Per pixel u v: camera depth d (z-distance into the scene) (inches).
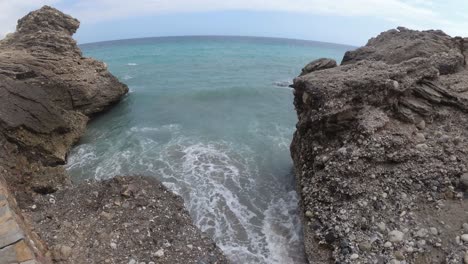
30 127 504.1
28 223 308.5
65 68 758.5
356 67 428.8
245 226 379.9
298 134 468.8
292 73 1487.5
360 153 341.4
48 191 422.3
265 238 360.8
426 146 344.5
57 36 815.1
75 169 522.3
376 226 302.2
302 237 361.1
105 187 400.8
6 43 799.1
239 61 1863.9
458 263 257.9
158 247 313.6
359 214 315.6
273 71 1531.7
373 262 278.8
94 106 797.9
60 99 711.1
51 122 552.1
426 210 303.7
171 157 555.2
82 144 628.7
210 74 1406.3
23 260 221.3
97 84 815.7
